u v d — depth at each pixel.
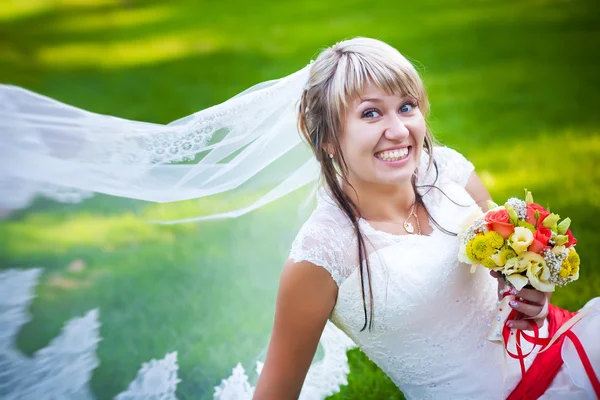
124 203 3.42
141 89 9.99
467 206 3.13
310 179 3.63
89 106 9.33
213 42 12.21
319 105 2.91
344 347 3.87
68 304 3.59
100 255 4.07
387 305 2.85
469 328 2.96
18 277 3.33
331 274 2.84
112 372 3.76
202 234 4.63
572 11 10.91
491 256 2.70
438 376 3.00
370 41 2.91
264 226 4.20
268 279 4.23
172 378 3.68
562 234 2.74
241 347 4.02
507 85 8.47
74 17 14.84
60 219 3.34
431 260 2.88
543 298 2.78
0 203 3.15
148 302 4.32
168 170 3.30
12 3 16.25
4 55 12.23
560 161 6.39
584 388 2.77
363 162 2.85
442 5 12.70
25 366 3.33
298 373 3.02
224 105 3.32
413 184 3.14
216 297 4.36
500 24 10.91
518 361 3.00
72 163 3.13
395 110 2.83
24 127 3.04
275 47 11.56
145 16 14.66
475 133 7.21
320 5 14.14
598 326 2.86
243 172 3.42
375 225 2.97
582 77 8.40
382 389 3.95
